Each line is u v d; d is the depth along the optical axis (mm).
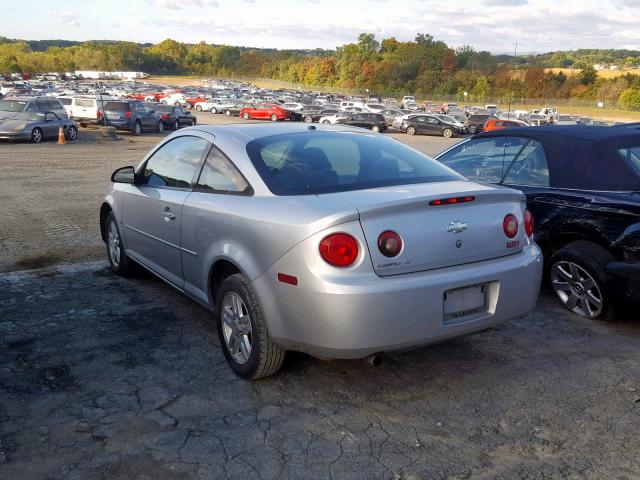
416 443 3039
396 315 3068
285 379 3693
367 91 115312
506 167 5438
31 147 21656
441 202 3246
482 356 4066
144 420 3209
